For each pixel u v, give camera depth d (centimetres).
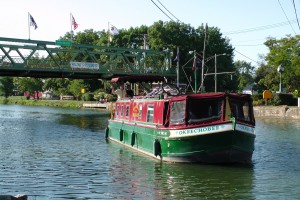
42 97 16062
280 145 3139
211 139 2117
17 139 3631
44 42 6088
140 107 2780
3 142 3397
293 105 7056
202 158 2184
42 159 2502
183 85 3912
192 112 2186
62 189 1731
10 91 17438
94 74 6650
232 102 2177
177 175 1988
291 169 2162
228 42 9844
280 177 1962
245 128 2139
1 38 5791
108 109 9550
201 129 2127
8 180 1903
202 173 2023
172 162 2281
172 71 7219
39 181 1883
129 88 3750
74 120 6225
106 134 3672
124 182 1859
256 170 2119
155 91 2714
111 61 6681
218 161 2194
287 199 1585
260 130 4303
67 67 6197
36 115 7588
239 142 2127
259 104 7200
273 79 8225
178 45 9012
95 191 1700
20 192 1681
